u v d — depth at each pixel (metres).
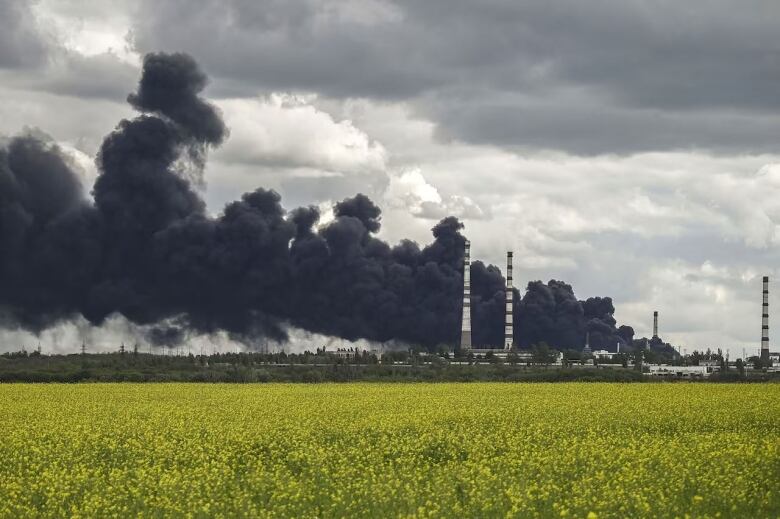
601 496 53.75
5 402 127.88
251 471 66.62
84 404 122.88
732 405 114.62
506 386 184.00
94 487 59.16
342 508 52.44
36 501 56.75
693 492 55.31
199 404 122.19
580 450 69.69
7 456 74.12
